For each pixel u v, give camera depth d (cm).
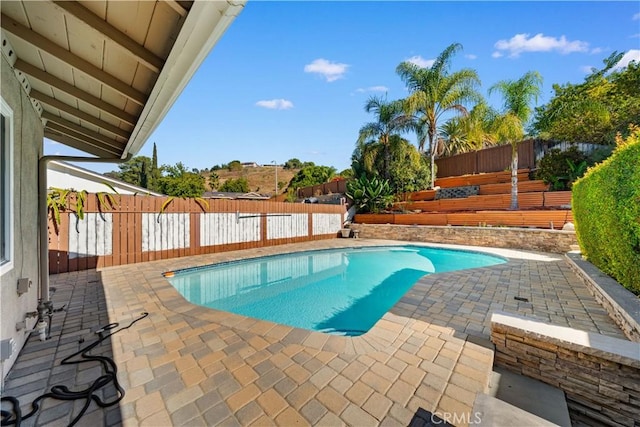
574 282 511
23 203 256
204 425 176
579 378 211
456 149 1894
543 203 1059
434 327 321
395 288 658
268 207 1059
